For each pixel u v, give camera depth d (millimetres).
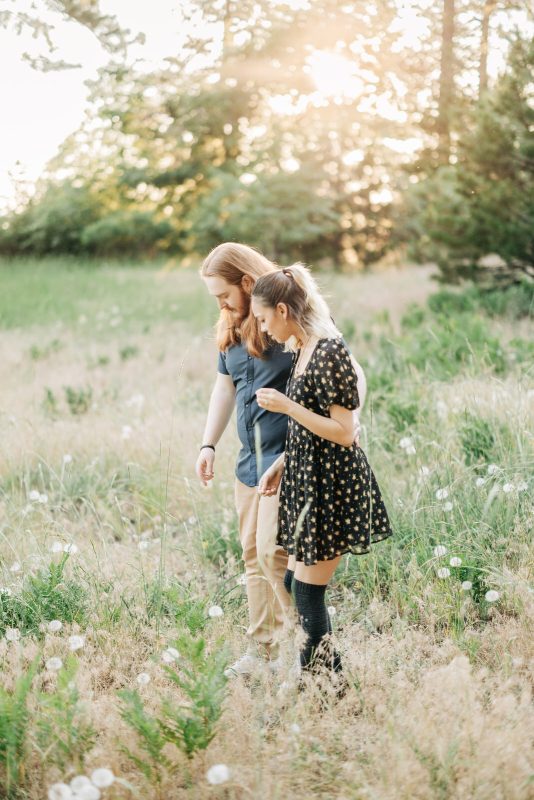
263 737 2342
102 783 1830
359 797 1980
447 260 10188
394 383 5938
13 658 2814
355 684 2553
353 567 3596
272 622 2947
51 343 9664
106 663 2791
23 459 5051
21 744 2191
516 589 3045
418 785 2004
